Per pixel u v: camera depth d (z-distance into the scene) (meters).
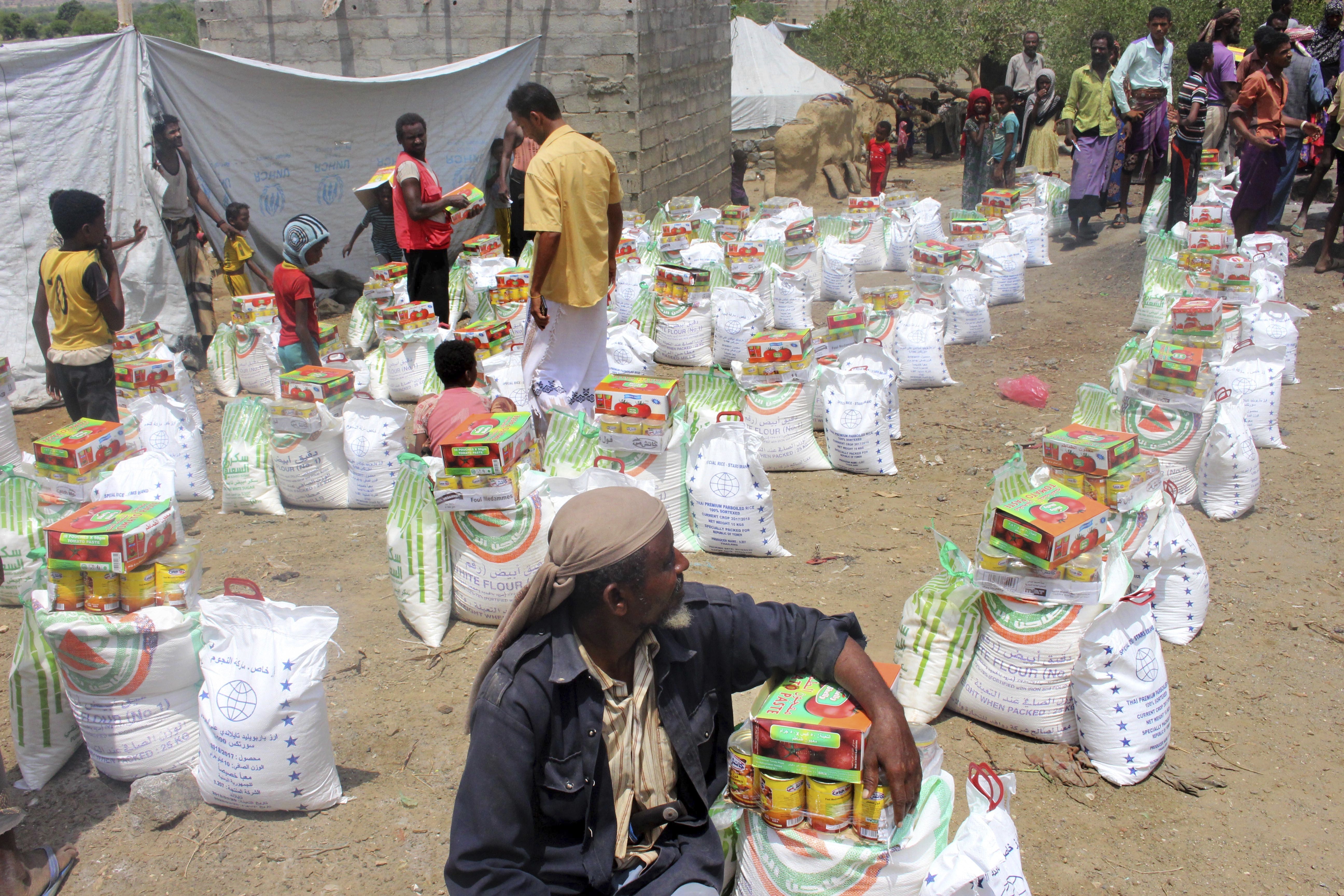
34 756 3.49
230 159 10.98
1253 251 8.69
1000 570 3.48
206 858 3.15
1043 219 11.18
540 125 5.76
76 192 5.87
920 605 3.69
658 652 2.14
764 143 25.84
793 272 9.29
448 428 5.16
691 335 8.48
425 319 8.00
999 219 10.93
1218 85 11.20
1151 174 12.17
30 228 8.46
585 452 5.28
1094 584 3.35
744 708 3.85
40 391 8.65
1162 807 3.26
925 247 8.99
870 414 6.03
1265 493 5.52
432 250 8.69
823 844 2.36
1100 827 3.18
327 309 11.88
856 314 6.62
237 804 3.31
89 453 4.78
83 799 3.44
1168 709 3.41
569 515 2.02
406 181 8.37
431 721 3.85
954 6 25.09
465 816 2.00
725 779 2.40
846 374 6.14
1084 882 2.96
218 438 7.54
